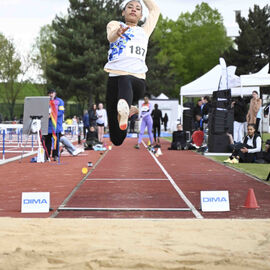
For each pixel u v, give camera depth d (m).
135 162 14.98
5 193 8.66
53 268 4.04
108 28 5.92
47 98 14.66
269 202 7.57
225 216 6.47
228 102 17.75
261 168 13.14
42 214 6.63
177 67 83.31
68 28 57.19
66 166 13.68
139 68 5.86
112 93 5.86
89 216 6.47
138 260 4.21
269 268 4.01
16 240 4.98
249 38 70.19
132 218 6.29
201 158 16.55
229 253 4.45
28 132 14.82
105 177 10.98
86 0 56.28
